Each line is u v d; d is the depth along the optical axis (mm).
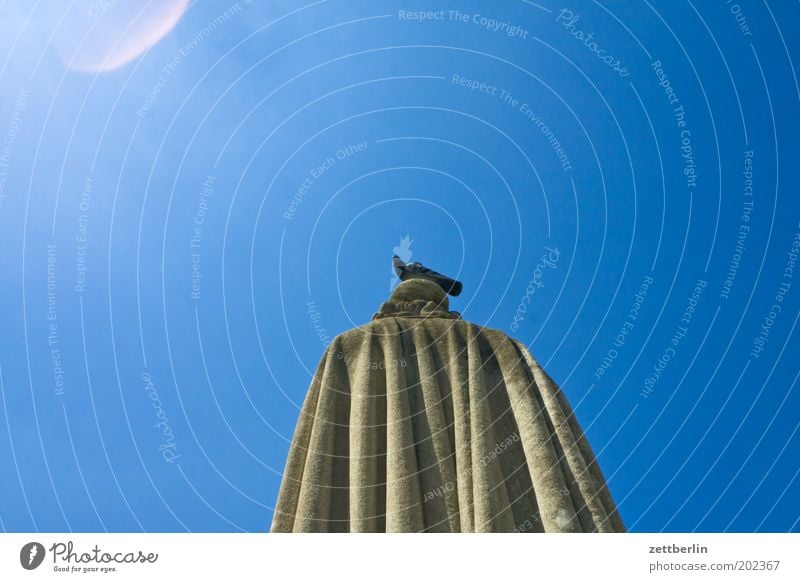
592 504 16219
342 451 17453
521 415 17703
